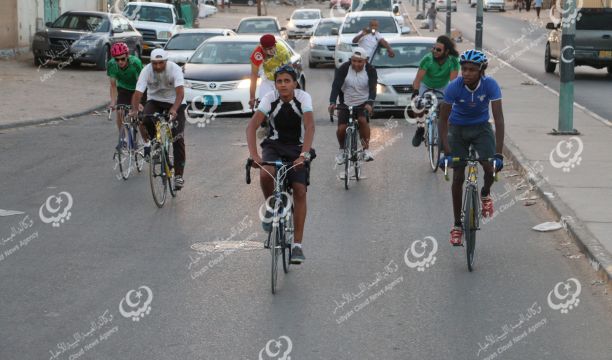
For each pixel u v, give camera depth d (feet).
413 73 66.69
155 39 117.80
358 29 107.34
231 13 259.19
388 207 37.99
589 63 100.01
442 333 22.85
